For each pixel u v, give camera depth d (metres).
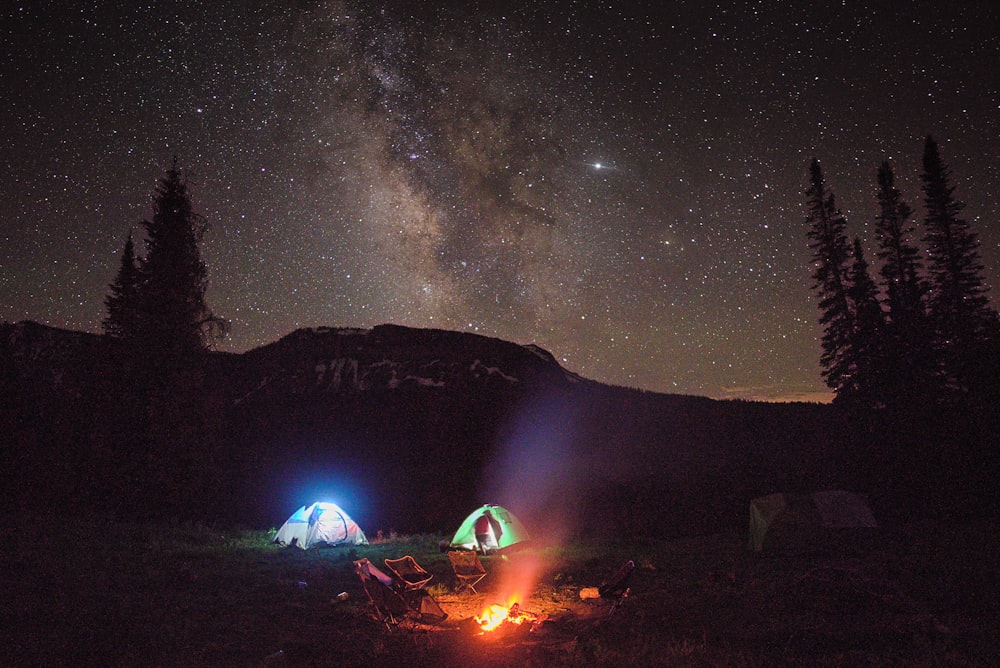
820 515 17.20
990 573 12.54
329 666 8.23
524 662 8.09
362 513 30.31
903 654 8.02
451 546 18.64
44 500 27.42
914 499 25.03
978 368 29.12
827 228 37.31
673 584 12.78
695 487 30.95
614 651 8.38
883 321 33.41
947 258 33.97
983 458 26.41
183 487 29.47
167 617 10.35
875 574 12.58
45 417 34.41
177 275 31.48
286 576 14.07
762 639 8.84
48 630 9.37
